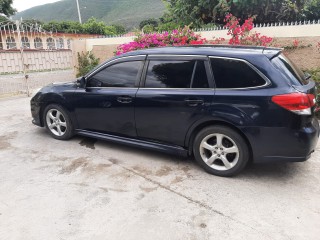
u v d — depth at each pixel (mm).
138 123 4016
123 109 4082
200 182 3488
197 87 3576
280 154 3248
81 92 4469
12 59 9258
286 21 7938
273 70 3242
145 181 3533
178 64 3732
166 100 3711
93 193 3271
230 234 2600
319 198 3133
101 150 4492
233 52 3477
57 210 2957
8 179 3602
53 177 3648
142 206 3020
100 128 4438
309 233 2602
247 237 2557
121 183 3488
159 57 3877
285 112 3109
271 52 3486
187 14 8828
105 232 2637
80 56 10305
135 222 2770
